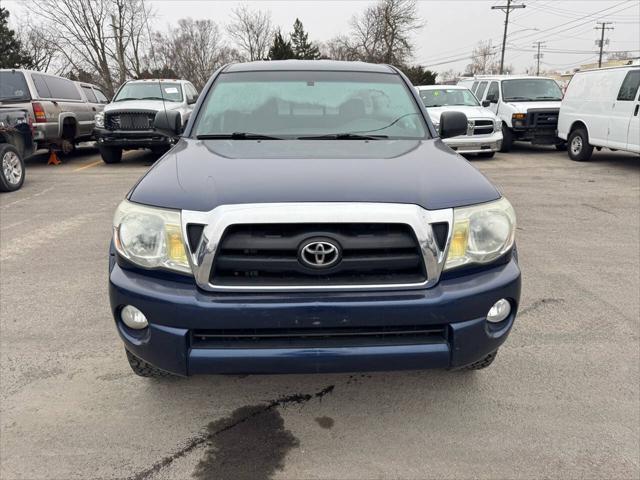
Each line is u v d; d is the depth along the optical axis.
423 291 2.20
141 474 2.26
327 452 2.40
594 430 2.54
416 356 2.21
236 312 2.12
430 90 13.20
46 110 11.02
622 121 10.44
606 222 6.55
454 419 2.63
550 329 3.58
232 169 2.54
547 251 5.36
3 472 2.26
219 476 2.25
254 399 2.80
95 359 3.18
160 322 2.19
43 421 2.61
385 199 2.20
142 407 2.73
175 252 2.21
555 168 11.07
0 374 3.01
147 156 13.70
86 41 40.44
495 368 3.09
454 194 2.32
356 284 2.16
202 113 3.55
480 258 2.30
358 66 4.05
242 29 60.69
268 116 3.50
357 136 3.32
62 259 5.03
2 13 42.84
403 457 2.37
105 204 7.50
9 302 4.01
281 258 2.14
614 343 3.38
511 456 2.37
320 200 2.16
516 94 13.88
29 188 8.86
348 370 2.22
